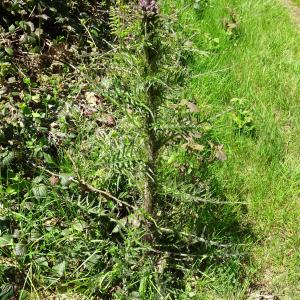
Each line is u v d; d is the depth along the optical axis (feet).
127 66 7.77
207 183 10.54
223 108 14.42
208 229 10.55
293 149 13.84
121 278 9.45
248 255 10.43
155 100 7.90
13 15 13.98
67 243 9.61
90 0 15.89
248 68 16.57
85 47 14.06
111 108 12.35
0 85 12.22
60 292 9.30
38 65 13.21
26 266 9.39
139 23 7.13
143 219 9.05
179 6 18.31
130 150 8.37
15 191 10.18
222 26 18.38
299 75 16.97
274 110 15.29
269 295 10.00
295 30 21.48
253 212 11.46
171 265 9.57
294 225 11.37
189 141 11.02
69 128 11.65
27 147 10.93
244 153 13.09
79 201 9.60
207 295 9.57
